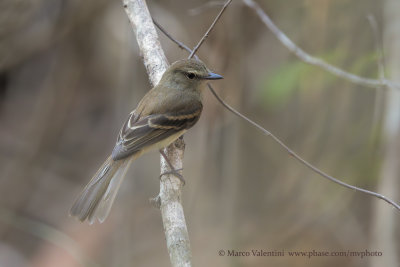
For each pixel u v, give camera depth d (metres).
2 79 16.16
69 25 14.25
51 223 15.29
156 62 8.95
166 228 7.28
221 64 12.23
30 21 13.38
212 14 12.62
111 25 14.84
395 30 11.09
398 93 10.85
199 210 13.42
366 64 11.24
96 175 8.15
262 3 13.38
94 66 15.48
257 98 13.54
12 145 15.77
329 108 13.15
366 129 12.81
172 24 13.33
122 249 13.56
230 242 12.94
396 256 10.47
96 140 16.38
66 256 14.49
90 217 7.80
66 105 15.73
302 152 13.52
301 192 13.47
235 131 12.98
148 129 8.57
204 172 13.33
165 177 7.92
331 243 12.84
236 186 13.13
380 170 11.36
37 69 16.06
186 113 8.91
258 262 12.91
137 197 14.85
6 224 14.86
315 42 12.83
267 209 13.66
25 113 16.17
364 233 12.71
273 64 13.31
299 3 13.20
